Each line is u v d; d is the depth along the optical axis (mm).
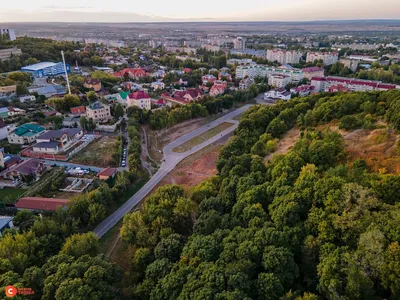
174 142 152000
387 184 59219
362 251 46906
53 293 49156
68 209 82188
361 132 91562
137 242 70438
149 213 76812
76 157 126562
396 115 87688
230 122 181750
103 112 167125
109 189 94125
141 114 167250
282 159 81625
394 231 47594
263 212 65062
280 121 117312
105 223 86125
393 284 43312
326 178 64812
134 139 138125
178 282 50906
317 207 61656
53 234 70500
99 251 72375
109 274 54375
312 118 111250
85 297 47562
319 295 49312
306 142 88688
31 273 53281
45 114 165375
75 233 75562
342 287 45500
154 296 51844
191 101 196875
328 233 54094
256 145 103875
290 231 56750
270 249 52969
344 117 98438
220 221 68188
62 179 107062
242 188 75625
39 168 111562
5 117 157250
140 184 109750
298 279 53000
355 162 73438
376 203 54688
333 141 82750
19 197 94562
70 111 180250
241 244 55438
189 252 58156
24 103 178750
